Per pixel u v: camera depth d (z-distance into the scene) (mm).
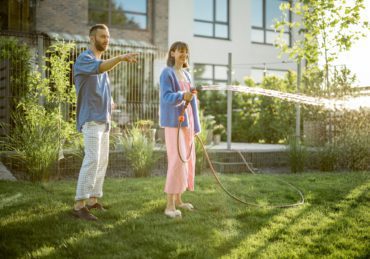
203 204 3875
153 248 2604
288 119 10586
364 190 4637
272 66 15734
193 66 14023
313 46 7590
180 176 3438
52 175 5465
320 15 7570
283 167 7387
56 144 5438
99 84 3402
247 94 11906
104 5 12461
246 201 4066
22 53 7238
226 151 7074
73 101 5953
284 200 4145
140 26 13031
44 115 5762
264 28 15703
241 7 15078
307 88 8102
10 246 2592
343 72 7742
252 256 2504
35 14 11344
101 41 3484
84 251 2533
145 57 11016
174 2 13484
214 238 2816
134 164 5793
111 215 3373
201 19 14359
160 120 3518
